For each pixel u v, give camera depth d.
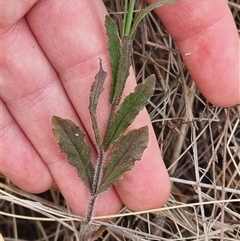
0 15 0.13
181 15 0.14
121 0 0.16
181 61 0.16
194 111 0.17
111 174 0.13
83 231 0.14
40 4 0.14
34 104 0.14
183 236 0.16
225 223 0.15
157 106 0.16
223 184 0.15
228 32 0.14
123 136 0.13
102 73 0.13
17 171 0.15
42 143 0.14
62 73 0.14
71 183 0.14
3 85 0.14
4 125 0.14
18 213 0.17
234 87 0.14
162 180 0.14
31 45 0.14
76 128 0.13
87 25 0.14
